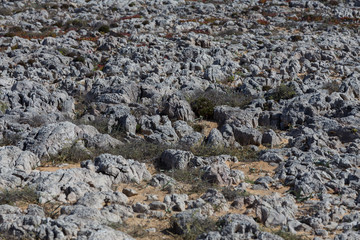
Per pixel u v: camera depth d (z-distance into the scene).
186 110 27.77
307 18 65.19
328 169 19.25
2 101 29.41
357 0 74.62
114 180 18.52
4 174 17.28
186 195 16.97
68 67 40.59
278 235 13.53
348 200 16.62
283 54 44.62
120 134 24.94
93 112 28.28
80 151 21.44
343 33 56.16
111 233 12.72
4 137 23.70
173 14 69.25
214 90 31.62
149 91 31.58
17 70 38.59
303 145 23.16
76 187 16.47
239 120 26.45
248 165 21.23
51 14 69.88
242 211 15.96
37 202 15.88
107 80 35.12
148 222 14.98
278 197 16.83
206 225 14.12
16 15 66.25
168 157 20.84
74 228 13.27
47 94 30.81
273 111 27.89
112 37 50.03
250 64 42.06
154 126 25.77
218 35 55.97
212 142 23.38
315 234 14.12
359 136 23.98
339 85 33.53
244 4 75.12
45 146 21.41
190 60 42.81
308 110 27.30
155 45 48.72
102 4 76.12
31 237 12.92
